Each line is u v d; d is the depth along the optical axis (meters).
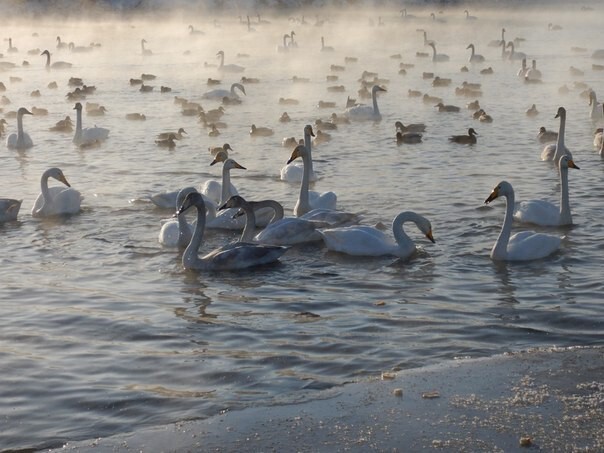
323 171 29.17
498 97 49.28
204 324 15.49
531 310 15.84
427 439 11.45
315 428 11.77
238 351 14.27
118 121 42.22
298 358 13.94
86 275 18.44
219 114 42.12
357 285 17.42
